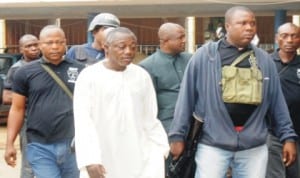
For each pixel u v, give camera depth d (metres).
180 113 5.19
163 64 6.51
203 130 5.14
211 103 5.06
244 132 5.03
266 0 15.85
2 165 10.74
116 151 4.64
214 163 5.07
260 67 5.08
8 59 16.75
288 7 16.42
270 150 6.42
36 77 5.69
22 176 7.05
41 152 5.67
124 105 4.66
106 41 4.73
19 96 5.82
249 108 5.03
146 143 4.79
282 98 5.22
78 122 4.58
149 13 17.22
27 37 7.80
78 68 5.77
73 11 17.39
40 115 5.66
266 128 5.15
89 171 4.49
